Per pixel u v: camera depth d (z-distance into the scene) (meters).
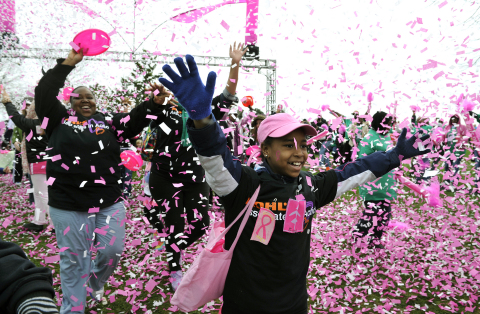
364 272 3.10
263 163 1.52
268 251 1.34
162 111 2.47
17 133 7.55
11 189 7.17
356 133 4.91
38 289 0.68
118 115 2.41
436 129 2.47
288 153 1.39
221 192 1.33
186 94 1.11
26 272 0.69
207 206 3.11
